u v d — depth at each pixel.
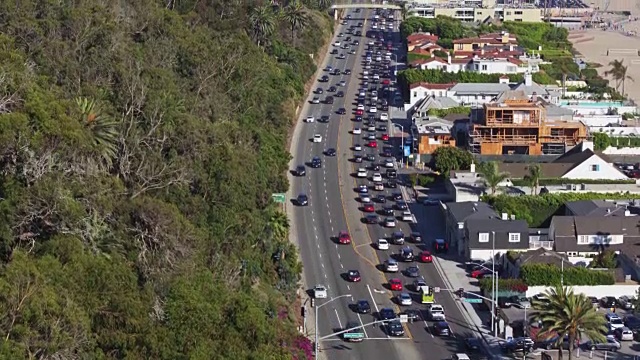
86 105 106.81
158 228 94.19
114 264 84.38
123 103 122.81
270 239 133.88
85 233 86.06
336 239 154.62
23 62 110.00
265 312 102.94
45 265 76.50
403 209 169.50
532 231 149.50
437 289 128.25
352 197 175.75
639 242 142.00
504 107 197.75
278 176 156.50
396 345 116.94
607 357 113.75
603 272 131.50
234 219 118.81
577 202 155.62
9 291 69.31
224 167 123.56
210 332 85.69
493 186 164.25
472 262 142.75
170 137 120.88
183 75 163.62
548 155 195.25
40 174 85.69
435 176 181.38
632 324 122.88
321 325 122.31
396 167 194.12
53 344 69.19
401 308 128.25
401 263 145.25
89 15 143.25
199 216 114.56
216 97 163.00
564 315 107.19
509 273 138.25
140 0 179.50
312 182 183.00
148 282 88.62
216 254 108.94
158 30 170.88
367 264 144.62
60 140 90.38
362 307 126.81
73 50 132.00
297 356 101.31
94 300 78.25
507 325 119.88
